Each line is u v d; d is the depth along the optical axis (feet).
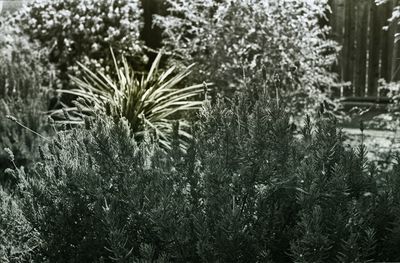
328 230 8.25
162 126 19.15
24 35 26.43
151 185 8.70
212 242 8.37
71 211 9.13
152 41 30.50
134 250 8.77
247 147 8.88
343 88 30.96
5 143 16.96
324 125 9.38
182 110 22.13
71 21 26.45
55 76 25.38
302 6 22.39
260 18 21.52
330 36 31.01
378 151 16.67
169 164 9.31
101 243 8.85
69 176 9.15
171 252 8.32
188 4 24.30
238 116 9.67
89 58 26.30
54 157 10.23
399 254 8.51
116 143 9.30
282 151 8.94
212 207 8.48
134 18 28.89
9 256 9.29
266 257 8.05
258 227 8.47
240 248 8.05
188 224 8.14
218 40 22.53
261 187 8.82
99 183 8.89
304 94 21.48
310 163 8.78
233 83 22.04
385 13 30.07
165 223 7.98
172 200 8.39
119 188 9.05
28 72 23.44
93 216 9.13
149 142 10.63
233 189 8.55
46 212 9.26
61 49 26.61
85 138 9.57
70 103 25.31
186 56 23.81
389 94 18.90
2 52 24.04
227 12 22.04
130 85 20.16
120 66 26.30
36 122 18.12
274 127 8.98
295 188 8.65
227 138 9.12
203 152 9.46
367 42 30.60
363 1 30.40
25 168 16.47
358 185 9.23
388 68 30.32
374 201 8.92
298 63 21.66
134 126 18.65
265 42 21.58
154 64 21.85
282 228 8.90
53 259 9.20
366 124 22.40
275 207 8.50
